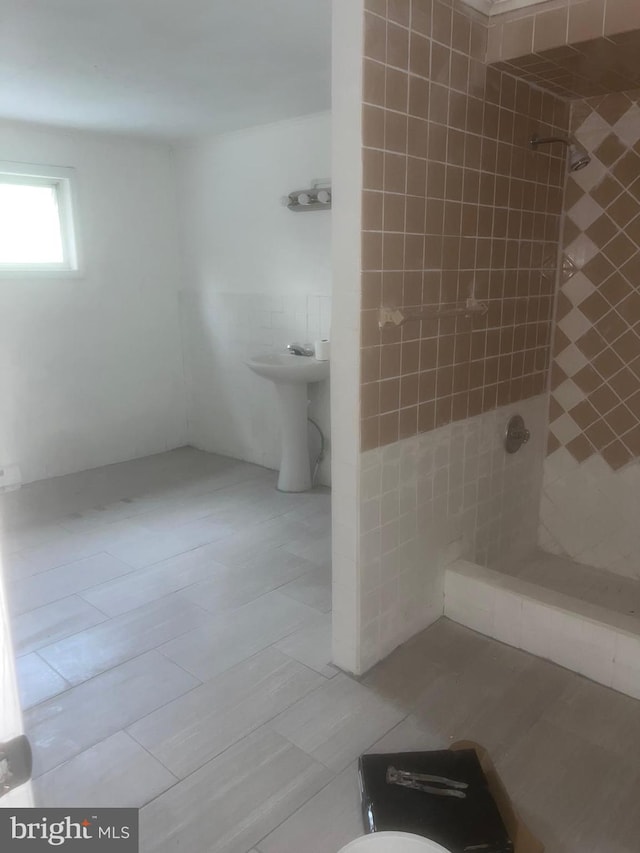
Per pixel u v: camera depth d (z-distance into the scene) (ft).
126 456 15.10
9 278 12.62
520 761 5.82
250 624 8.10
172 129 12.85
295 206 12.14
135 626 8.07
